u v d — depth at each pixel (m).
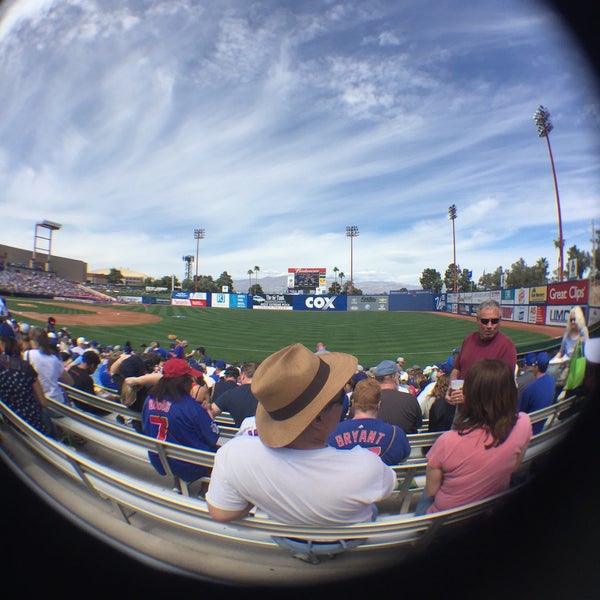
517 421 1.45
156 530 1.42
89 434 2.07
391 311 43.50
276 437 1.25
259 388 1.23
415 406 2.84
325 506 1.28
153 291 66.38
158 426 2.30
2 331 2.79
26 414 2.29
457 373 2.48
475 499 1.44
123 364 3.98
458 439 1.47
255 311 44.91
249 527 1.36
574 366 1.61
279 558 1.31
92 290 41.72
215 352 18.48
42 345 3.14
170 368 2.31
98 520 1.46
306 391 1.24
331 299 49.22
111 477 1.51
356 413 2.17
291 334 24.61
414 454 2.57
